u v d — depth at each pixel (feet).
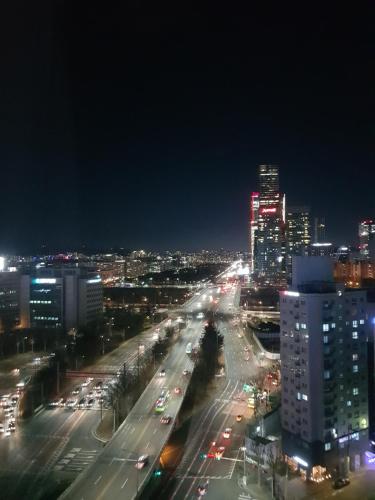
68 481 400.47
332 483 411.75
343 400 439.63
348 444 439.63
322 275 481.05
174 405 559.38
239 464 442.91
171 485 405.39
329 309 434.30
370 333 467.93
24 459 446.60
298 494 393.09
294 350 445.37
